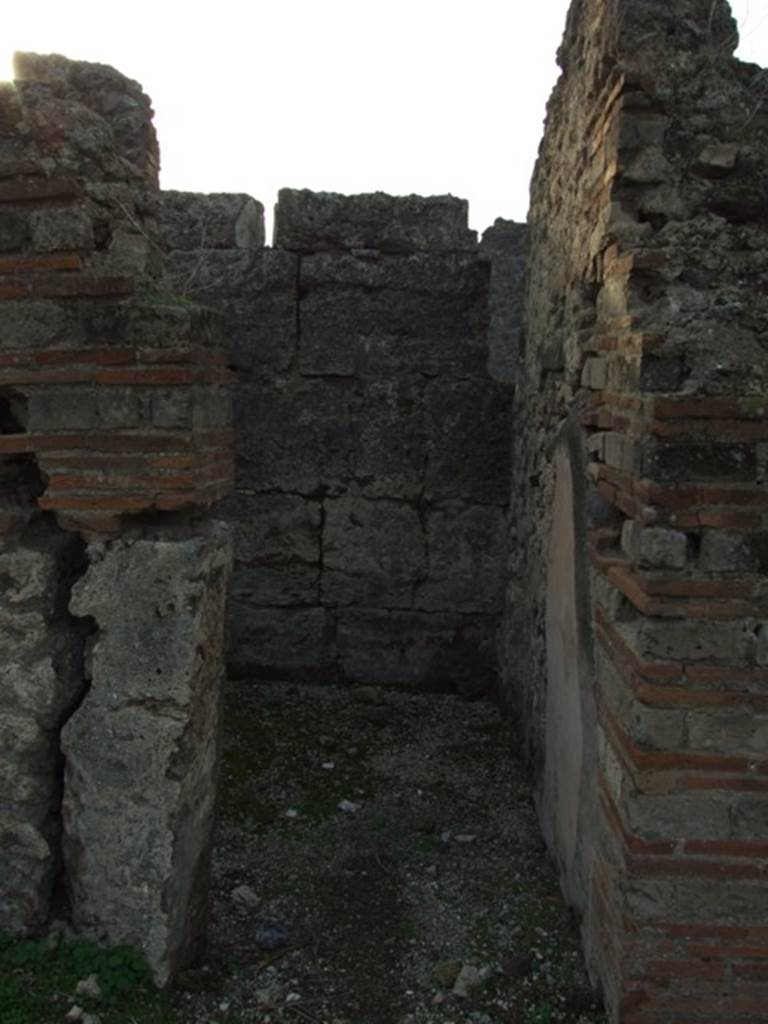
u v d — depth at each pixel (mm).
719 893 2748
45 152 2875
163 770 3002
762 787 2701
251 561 6262
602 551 3170
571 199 3943
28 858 3066
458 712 5938
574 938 3506
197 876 3225
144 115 3236
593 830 3270
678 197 2871
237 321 6055
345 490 6168
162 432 2904
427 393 6047
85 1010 2902
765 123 2854
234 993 3139
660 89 2844
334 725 5641
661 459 2629
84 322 2896
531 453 5066
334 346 6055
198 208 6016
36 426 2938
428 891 3861
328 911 3695
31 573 2984
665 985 2791
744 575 2645
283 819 4461
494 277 8258
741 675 2666
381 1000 3158
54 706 3010
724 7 2881
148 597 2969
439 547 6156
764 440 2613
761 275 2797
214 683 3217
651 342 2697
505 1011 3100
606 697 3094
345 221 5973
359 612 6262
